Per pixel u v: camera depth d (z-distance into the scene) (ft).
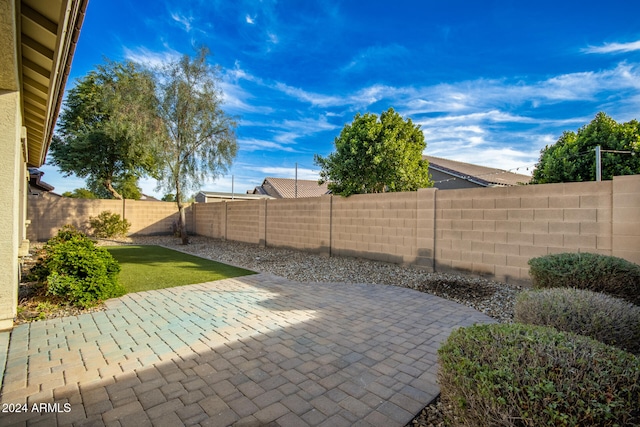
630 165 30.42
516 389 4.40
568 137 36.50
